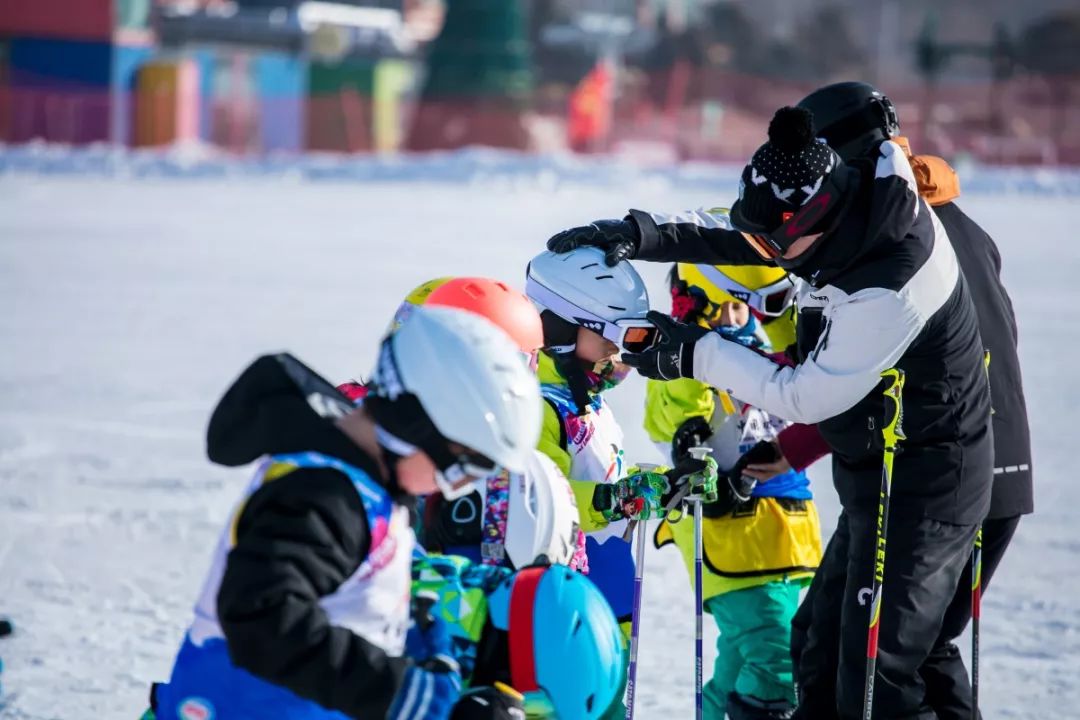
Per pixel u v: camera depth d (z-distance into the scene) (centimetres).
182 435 1748
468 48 9556
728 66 14350
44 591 1160
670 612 1147
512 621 518
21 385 2058
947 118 9925
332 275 3488
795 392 698
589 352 754
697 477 728
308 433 487
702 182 6519
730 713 850
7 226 4569
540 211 5319
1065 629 1107
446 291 647
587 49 11900
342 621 476
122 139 8825
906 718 709
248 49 9625
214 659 493
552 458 719
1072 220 5144
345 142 9594
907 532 704
